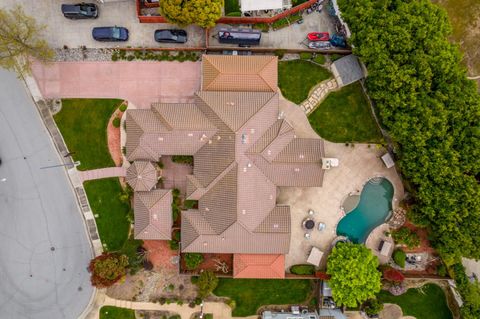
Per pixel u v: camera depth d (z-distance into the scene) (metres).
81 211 54.94
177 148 51.09
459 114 46.62
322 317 53.56
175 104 50.97
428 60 46.62
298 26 53.88
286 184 52.06
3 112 54.41
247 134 49.50
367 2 46.94
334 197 55.06
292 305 55.22
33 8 53.59
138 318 54.78
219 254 54.72
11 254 54.97
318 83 54.28
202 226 51.16
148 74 54.25
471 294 50.72
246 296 55.19
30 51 49.09
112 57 54.00
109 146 54.44
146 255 54.41
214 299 55.00
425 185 48.41
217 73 49.97
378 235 55.00
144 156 51.16
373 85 49.34
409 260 54.78
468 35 54.44
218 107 49.97
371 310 53.81
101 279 50.03
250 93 50.50
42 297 55.16
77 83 54.25
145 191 51.47
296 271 54.22
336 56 53.44
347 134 54.56
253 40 52.47
